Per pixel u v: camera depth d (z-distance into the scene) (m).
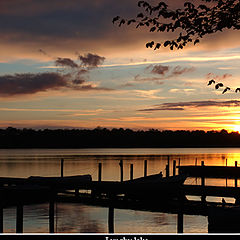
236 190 23.11
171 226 21.19
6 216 23.44
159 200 26.47
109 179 47.25
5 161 87.25
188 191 24.34
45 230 20.12
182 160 89.44
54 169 62.09
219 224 17.25
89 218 23.17
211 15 11.25
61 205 27.59
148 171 58.78
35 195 22.86
